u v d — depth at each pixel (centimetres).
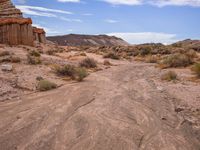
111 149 735
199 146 780
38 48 4419
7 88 1439
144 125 931
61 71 1966
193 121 983
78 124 922
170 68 2756
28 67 2120
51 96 1342
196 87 1591
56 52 4431
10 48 3634
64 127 895
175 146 769
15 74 1806
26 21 4528
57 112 1060
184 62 2800
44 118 988
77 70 1997
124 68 2855
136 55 5388
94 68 2681
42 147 745
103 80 1906
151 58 4216
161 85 1702
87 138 805
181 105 1194
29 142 777
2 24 4253
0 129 880
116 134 835
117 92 1459
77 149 734
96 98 1305
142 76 2192
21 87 1497
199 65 2077
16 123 935
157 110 1120
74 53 4484
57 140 792
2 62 2272
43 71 2019
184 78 1972
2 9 5203
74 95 1364
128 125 921
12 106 1152
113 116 1017
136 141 792
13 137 813
